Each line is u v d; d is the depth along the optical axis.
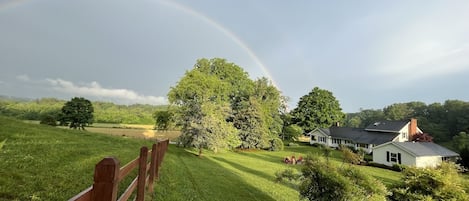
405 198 8.80
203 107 29.11
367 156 40.41
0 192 5.24
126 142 22.69
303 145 57.50
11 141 11.16
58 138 15.05
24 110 54.69
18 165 7.43
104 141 20.38
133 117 68.31
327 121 63.88
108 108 78.62
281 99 57.34
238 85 47.94
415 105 87.62
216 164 21.70
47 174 7.12
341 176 8.01
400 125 43.62
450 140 61.56
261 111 44.84
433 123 68.12
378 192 8.28
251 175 17.72
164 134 49.06
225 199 9.73
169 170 12.46
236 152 38.34
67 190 6.27
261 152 41.78
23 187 5.79
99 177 1.83
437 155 31.39
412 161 30.02
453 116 65.56
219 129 28.73
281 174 10.36
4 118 19.55
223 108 35.38
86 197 1.70
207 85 35.97
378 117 97.06
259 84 52.12
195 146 27.02
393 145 32.59
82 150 12.37
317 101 64.19
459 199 8.17
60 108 56.25
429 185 8.59
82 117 52.00
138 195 4.73
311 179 8.47
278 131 49.91
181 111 32.81
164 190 8.16
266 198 11.30
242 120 43.38
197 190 9.95
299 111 66.44
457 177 9.18
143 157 4.89
